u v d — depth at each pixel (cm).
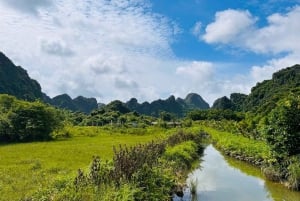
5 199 1617
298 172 2073
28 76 19300
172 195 1803
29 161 2944
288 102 2359
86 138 6012
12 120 5497
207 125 9806
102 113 13750
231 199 1867
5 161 2967
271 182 2300
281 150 2298
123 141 5238
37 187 1833
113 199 1350
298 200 1859
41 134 5681
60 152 3681
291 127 2259
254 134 4556
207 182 2294
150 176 1692
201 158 3575
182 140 4075
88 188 1431
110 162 2030
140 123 9869
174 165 2405
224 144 4341
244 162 3278
